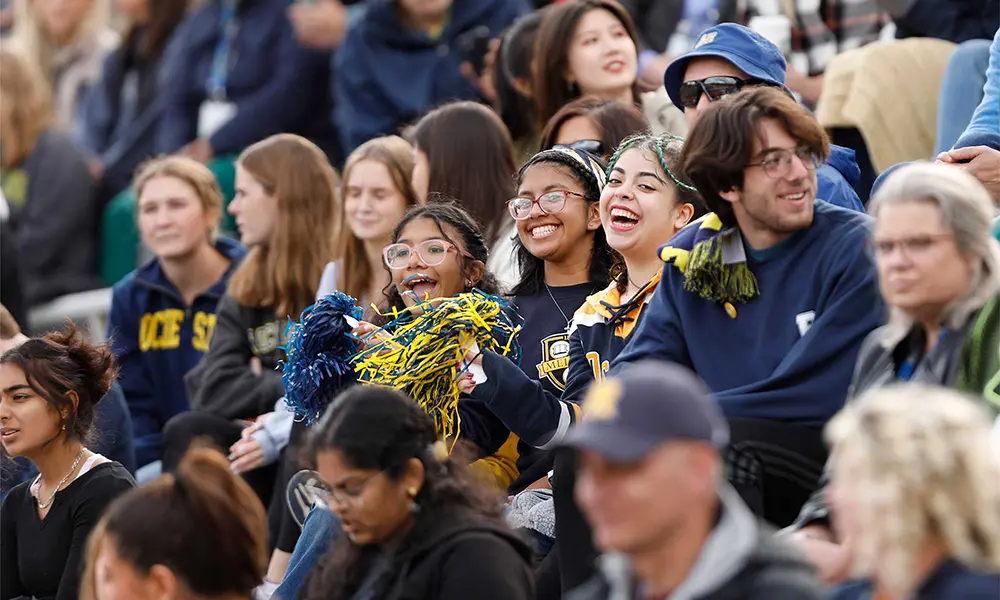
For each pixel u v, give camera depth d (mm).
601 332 16141
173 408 23891
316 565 13570
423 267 16766
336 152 30453
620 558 9984
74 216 31359
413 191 20375
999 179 16109
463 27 27141
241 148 30281
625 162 16109
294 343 16094
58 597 16547
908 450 9070
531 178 17078
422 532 12461
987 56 19875
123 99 34688
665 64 24391
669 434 8961
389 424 12406
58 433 17047
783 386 13375
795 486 13180
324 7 30438
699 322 14125
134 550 11703
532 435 15125
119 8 36062
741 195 13578
